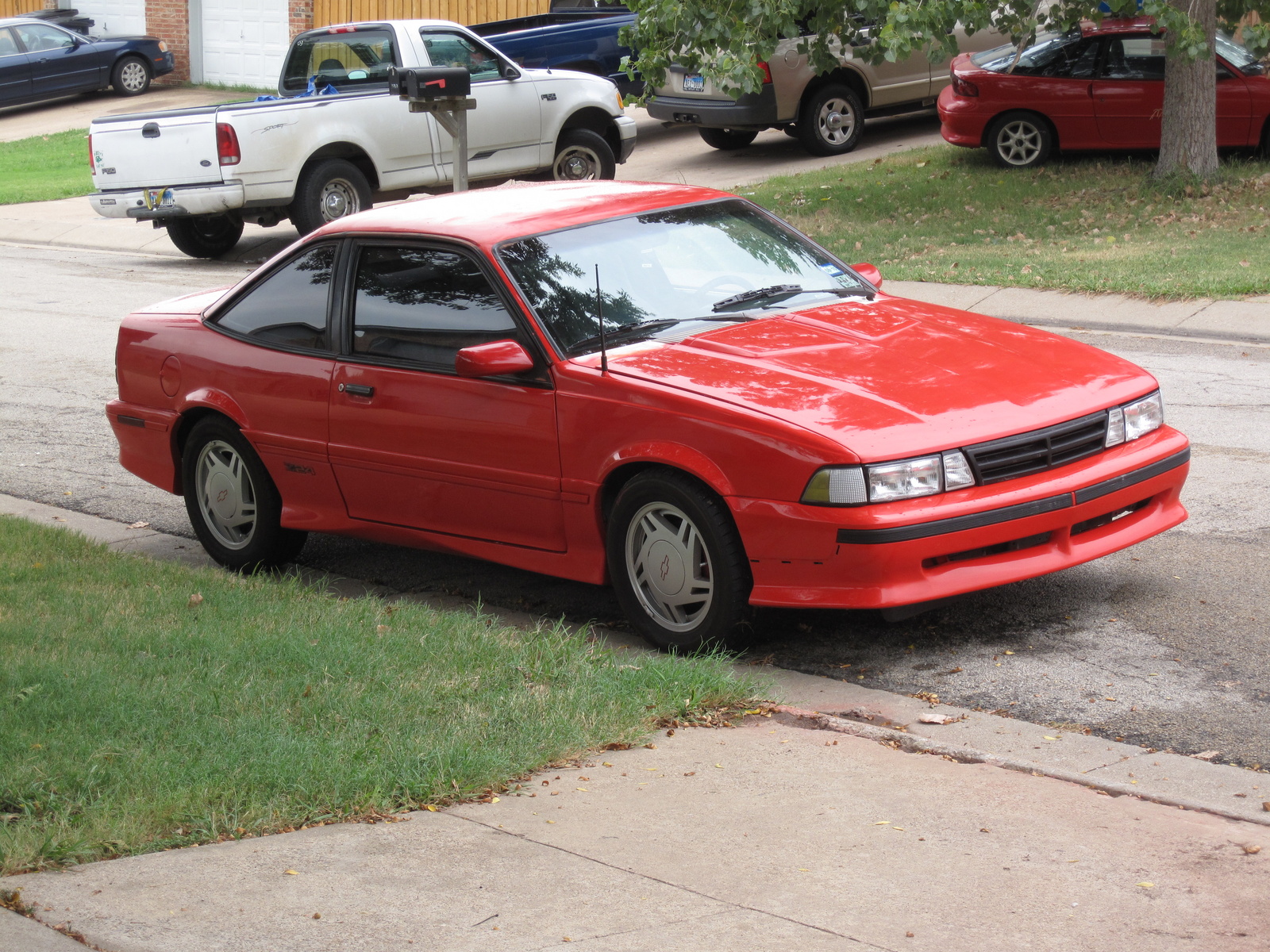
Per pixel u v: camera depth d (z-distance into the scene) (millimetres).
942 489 5301
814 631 5992
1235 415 8992
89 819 4109
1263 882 3645
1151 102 17031
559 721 4816
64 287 16266
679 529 5691
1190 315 11836
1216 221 14812
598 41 20969
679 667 5301
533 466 5992
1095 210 15828
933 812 4156
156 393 7430
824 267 6820
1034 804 4203
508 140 17719
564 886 3730
